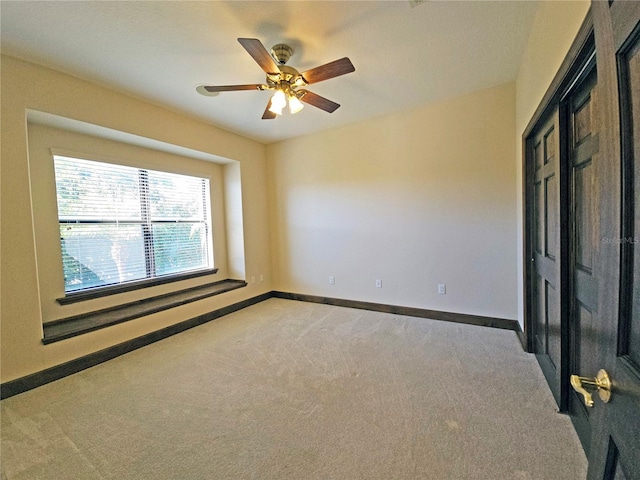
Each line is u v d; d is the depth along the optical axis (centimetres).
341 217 407
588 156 136
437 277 345
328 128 405
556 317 183
